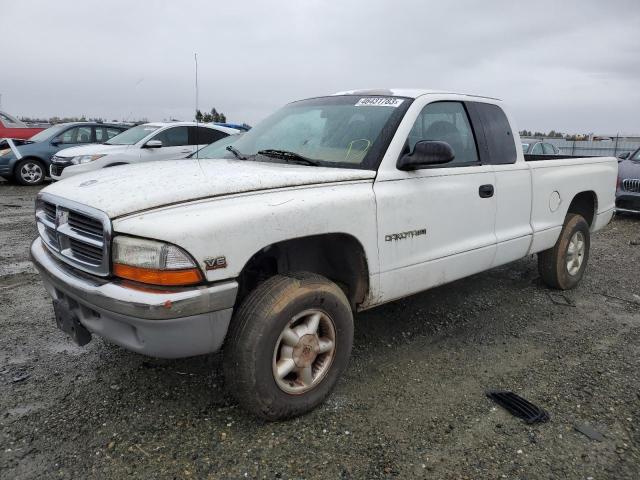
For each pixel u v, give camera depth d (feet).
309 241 10.22
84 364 11.39
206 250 7.89
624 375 11.49
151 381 10.71
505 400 10.25
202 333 8.18
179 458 8.36
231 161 11.59
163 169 10.18
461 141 12.93
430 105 12.13
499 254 13.56
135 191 8.46
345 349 9.98
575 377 11.35
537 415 9.72
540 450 8.77
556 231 15.94
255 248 8.43
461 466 8.33
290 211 8.85
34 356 11.73
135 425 9.19
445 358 12.16
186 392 10.32
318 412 9.75
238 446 8.69
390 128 11.13
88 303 8.36
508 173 13.69
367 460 8.43
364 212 10.00
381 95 12.36
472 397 10.43
